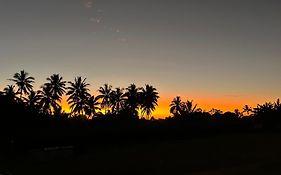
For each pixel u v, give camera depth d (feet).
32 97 337.52
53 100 342.85
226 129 240.73
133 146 191.93
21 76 343.67
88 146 190.29
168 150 171.94
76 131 198.29
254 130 252.01
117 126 212.02
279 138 203.72
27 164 140.97
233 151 160.86
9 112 219.00
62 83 348.38
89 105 367.86
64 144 187.32
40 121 236.43
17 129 204.03
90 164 138.51
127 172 119.85
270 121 286.66
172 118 324.39
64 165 138.10
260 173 101.24
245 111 357.20
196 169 117.29
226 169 112.57
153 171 118.52
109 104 391.04
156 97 389.80
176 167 123.44
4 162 147.33
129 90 389.60
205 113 323.78
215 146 180.86
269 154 144.97
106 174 117.60
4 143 187.32
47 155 155.22
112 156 160.04
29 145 181.16
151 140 210.59
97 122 254.47
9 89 320.50
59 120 261.65
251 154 147.64
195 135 224.94
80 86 368.07
